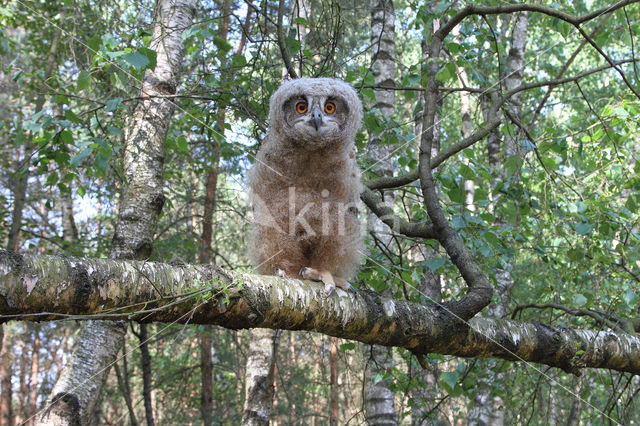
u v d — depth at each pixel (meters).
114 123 6.25
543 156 5.72
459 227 5.01
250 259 4.27
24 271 2.47
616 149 5.70
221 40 5.59
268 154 3.79
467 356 3.95
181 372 13.22
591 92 14.91
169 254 10.47
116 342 5.56
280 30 5.33
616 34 6.84
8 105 10.35
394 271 4.75
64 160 5.12
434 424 6.16
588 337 4.28
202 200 12.47
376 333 3.55
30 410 20.28
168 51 5.70
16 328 18.44
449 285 8.30
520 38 11.18
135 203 5.46
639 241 5.49
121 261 2.77
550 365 4.27
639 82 5.79
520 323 4.11
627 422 5.60
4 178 12.13
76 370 5.33
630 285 6.63
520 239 5.76
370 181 5.11
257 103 6.31
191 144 10.96
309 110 3.65
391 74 9.68
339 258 3.83
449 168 5.67
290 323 3.26
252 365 8.48
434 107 4.46
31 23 10.30
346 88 3.91
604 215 5.54
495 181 9.66
